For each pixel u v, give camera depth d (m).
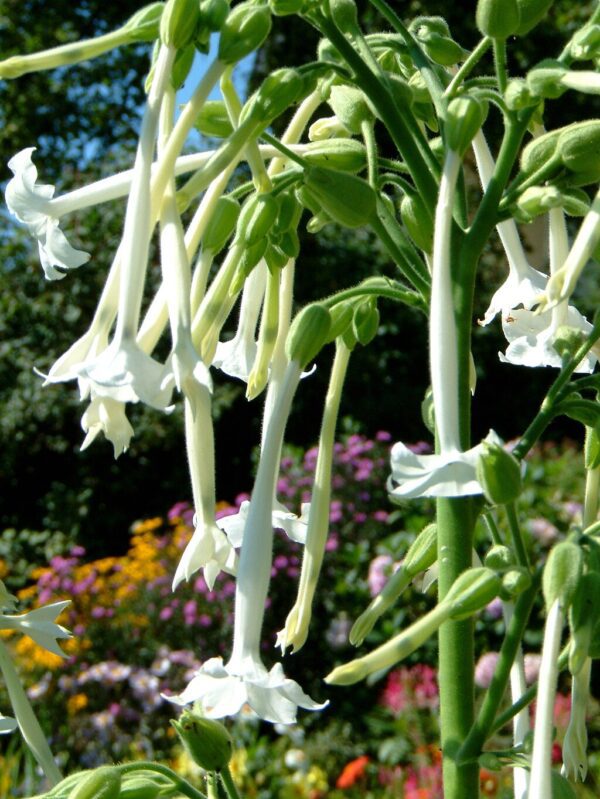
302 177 0.32
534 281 0.37
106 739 1.20
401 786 1.01
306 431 1.99
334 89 0.35
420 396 1.98
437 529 0.32
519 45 2.00
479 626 1.19
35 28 2.48
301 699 0.27
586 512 0.34
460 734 0.31
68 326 2.09
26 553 1.96
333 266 2.00
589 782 0.98
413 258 0.33
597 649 0.26
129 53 2.48
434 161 0.33
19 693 0.32
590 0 2.00
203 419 0.29
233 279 0.30
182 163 0.33
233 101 0.31
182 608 1.35
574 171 0.30
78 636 1.32
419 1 1.95
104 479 2.11
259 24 0.28
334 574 1.38
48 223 0.33
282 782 1.04
